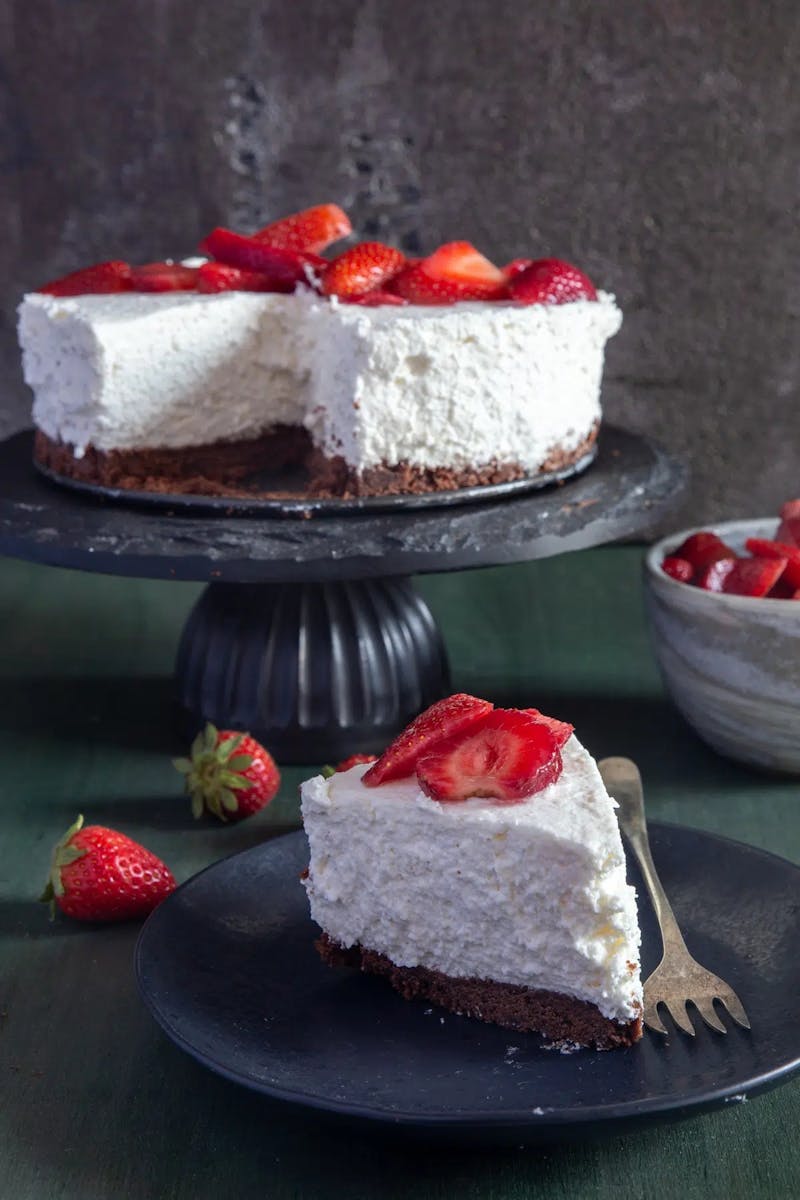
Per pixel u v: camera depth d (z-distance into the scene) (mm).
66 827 774
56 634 982
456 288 859
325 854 649
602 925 614
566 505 809
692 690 802
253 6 1021
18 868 744
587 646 949
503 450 832
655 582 806
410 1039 622
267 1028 624
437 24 1023
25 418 1094
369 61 1031
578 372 854
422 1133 567
